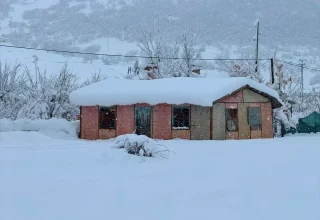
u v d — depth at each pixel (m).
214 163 11.19
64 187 7.82
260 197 7.01
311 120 31.14
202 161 11.62
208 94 23.25
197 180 8.57
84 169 9.95
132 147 12.46
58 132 25.70
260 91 25.38
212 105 23.38
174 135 24.22
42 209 6.26
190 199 6.89
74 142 19.38
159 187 7.85
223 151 14.51
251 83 25.03
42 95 30.56
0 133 19.91
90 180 8.53
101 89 26.42
